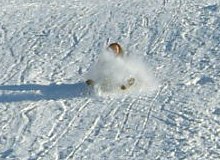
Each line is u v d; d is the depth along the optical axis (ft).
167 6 108.88
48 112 57.11
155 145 49.57
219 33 88.89
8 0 117.91
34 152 48.37
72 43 85.92
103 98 60.44
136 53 79.25
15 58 78.13
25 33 91.91
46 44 85.46
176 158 47.09
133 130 52.75
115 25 96.02
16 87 65.21
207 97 61.11
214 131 52.60
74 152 48.29
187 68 71.72
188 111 57.16
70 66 73.97
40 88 64.69
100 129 53.06
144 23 97.04
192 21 97.35
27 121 55.06
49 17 102.17
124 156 47.52
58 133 52.34
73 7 109.91
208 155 47.70
